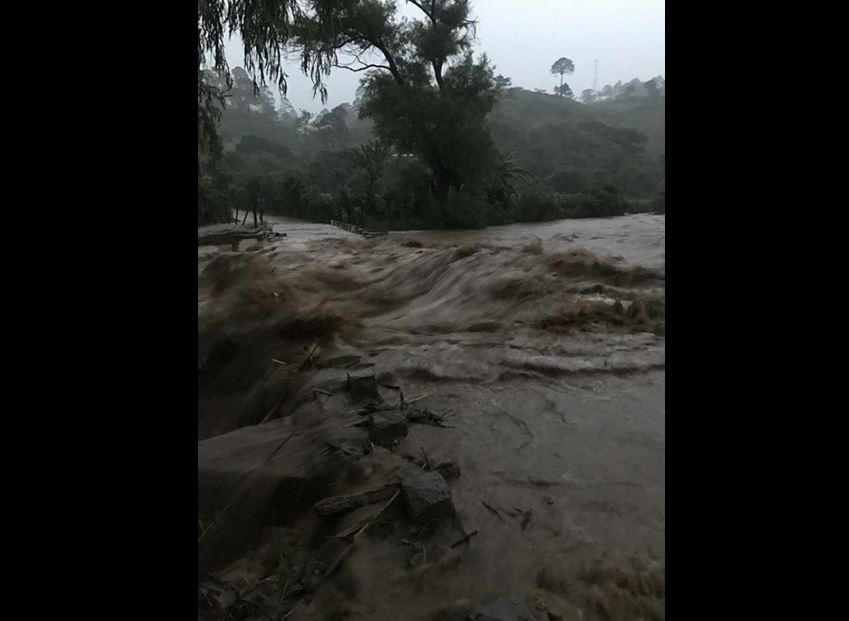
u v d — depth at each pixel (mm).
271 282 10312
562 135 100062
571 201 44000
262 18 11898
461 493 3639
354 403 5324
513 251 10547
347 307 9562
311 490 3918
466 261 10469
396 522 3365
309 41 13367
